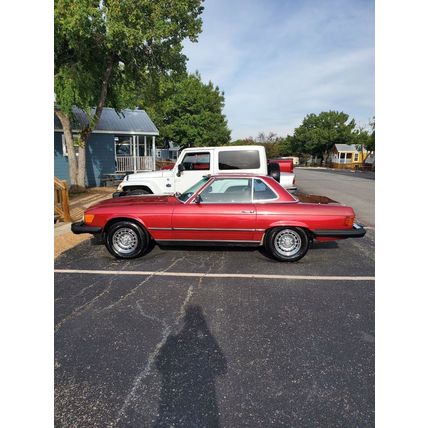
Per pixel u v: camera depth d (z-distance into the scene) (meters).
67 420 1.99
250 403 2.12
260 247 5.73
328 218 4.75
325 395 2.18
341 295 3.76
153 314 3.30
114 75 13.73
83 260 5.04
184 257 5.20
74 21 8.99
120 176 16.55
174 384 2.29
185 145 34.31
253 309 3.41
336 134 60.47
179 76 13.91
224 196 4.96
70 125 13.40
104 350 2.69
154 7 10.27
